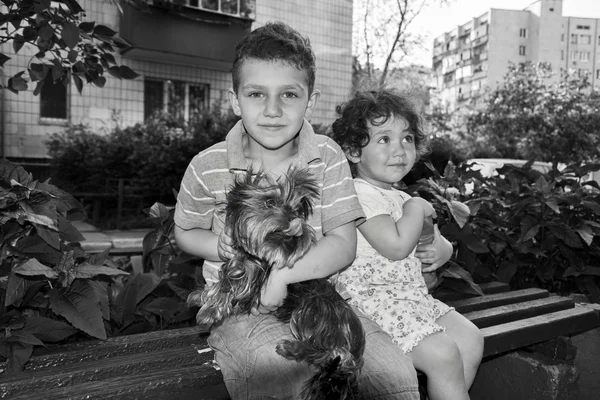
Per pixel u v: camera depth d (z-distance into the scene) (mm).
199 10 12656
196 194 1703
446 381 1745
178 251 2689
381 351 1548
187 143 11219
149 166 10906
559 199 3297
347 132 2150
